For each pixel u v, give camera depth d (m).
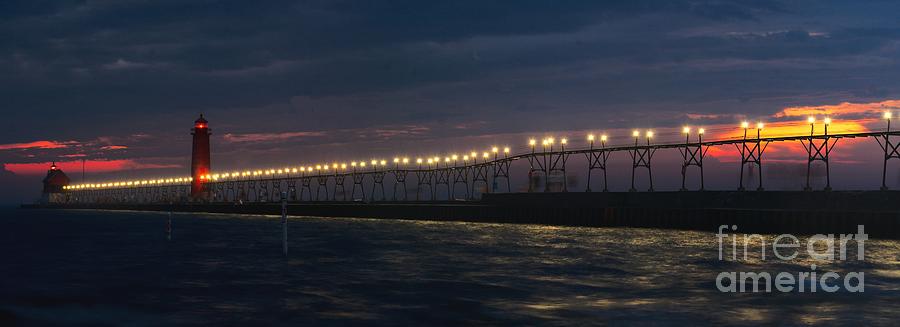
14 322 40.97
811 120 107.56
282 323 39.22
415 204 190.88
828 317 39.34
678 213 113.44
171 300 46.50
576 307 42.62
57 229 145.12
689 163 126.38
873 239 88.25
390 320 39.69
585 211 129.00
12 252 84.56
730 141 119.38
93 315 42.47
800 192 103.94
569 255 72.31
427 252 77.44
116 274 60.25
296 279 55.31
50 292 50.62
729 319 38.94
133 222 183.75
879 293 46.78
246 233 119.69
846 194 98.00
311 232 120.38
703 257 68.94
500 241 93.06
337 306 43.69
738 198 111.62
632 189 135.12
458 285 51.50
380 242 93.25
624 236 100.25
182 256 75.94
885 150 99.25
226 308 43.56
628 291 48.25
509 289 49.44
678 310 41.41
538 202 149.75
